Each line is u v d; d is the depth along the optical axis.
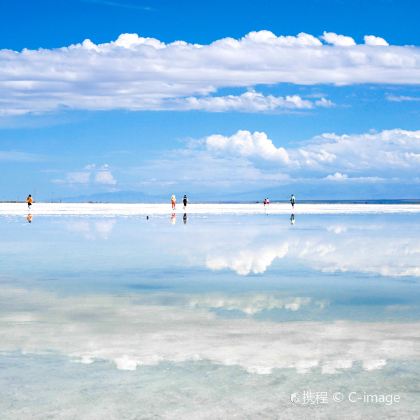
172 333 8.34
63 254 19.31
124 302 10.83
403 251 20.45
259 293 11.87
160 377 6.32
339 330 8.56
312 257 18.48
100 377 6.32
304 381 6.19
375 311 10.04
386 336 8.20
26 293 11.80
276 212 64.12
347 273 14.89
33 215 52.38
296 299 11.23
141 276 14.23
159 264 16.64
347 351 7.38
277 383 6.13
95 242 23.75
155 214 55.88
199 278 13.98
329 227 34.41
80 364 6.80
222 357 7.08
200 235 27.59
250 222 40.22
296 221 42.09
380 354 7.24
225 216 51.16
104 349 7.45
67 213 57.97
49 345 7.65
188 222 40.16
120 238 25.78
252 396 5.76
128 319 9.30
